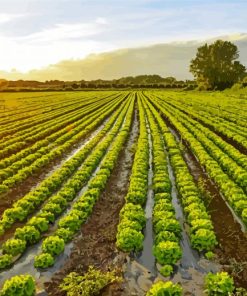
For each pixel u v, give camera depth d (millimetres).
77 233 16688
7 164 27859
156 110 63875
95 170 26859
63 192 20297
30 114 63125
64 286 12336
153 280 13250
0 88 160250
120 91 152875
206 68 130625
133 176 22547
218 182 21844
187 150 32406
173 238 14734
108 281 12914
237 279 12984
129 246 14523
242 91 101312
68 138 38812
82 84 181000
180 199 20453
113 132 40031
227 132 36750
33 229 15773
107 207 19641
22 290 11906
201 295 12375
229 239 15953
